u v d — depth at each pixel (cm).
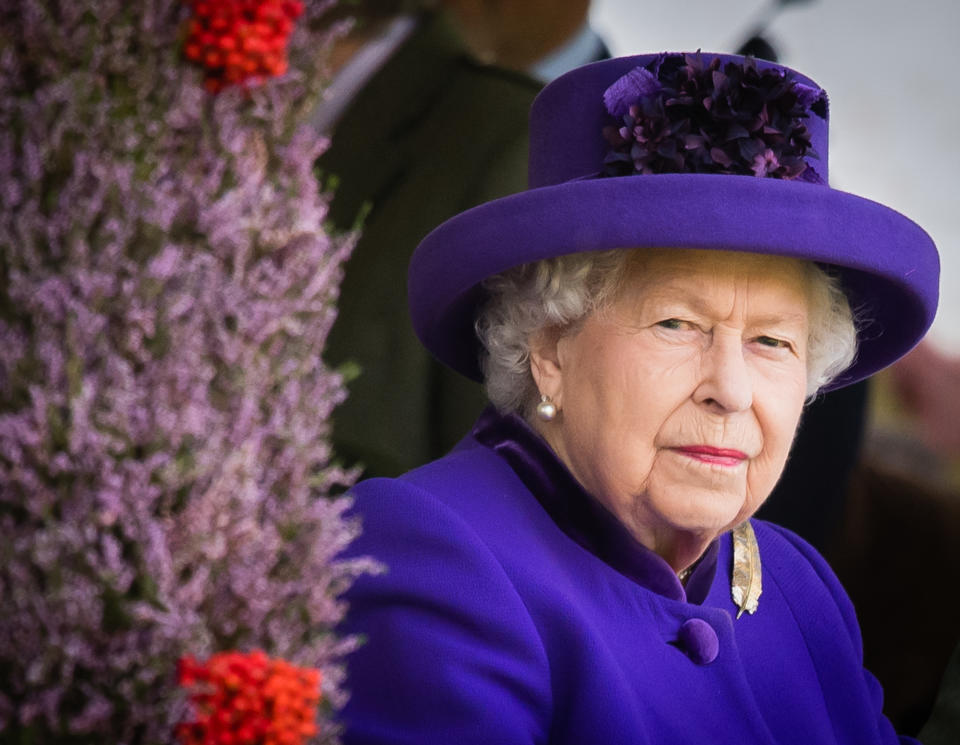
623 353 546
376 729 494
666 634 569
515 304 585
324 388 359
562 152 588
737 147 531
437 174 915
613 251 548
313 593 351
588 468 569
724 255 537
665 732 534
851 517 1038
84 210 312
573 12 952
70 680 312
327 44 356
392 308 900
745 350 554
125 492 312
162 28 327
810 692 634
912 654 1040
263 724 316
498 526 550
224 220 326
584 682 513
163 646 314
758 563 658
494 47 931
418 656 500
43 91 316
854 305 636
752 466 557
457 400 905
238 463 323
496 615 507
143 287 314
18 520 316
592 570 564
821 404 1027
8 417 308
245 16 331
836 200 524
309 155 354
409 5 904
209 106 334
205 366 326
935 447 1041
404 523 529
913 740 723
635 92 548
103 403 311
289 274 346
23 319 315
